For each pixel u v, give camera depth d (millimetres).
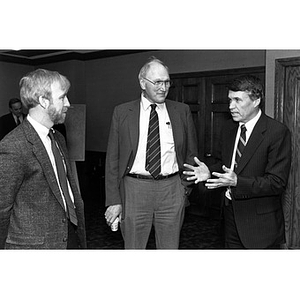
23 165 1466
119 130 1984
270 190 1758
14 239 1514
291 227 2904
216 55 4492
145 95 1969
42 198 1530
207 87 4609
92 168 6250
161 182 1976
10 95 6516
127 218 1999
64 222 1597
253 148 1805
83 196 6082
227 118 4430
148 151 1951
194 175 1936
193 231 4215
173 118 1994
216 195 4664
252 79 1780
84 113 4055
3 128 4383
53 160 1621
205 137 4688
